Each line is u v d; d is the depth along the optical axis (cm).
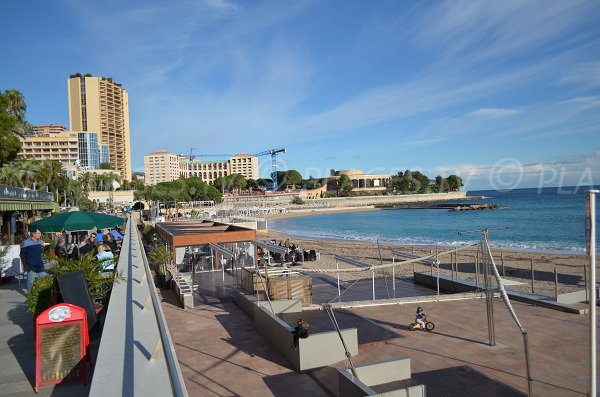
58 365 561
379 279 2403
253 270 1866
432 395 948
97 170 15475
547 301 1650
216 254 2502
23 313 909
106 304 827
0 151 3794
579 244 4694
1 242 1667
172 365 382
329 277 2461
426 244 4994
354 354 1173
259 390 995
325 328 1402
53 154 14562
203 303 1775
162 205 10606
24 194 2252
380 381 955
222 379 1055
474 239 5569
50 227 1227
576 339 1280
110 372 391
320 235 6869
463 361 1137
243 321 1529
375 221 10081
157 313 543
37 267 1060
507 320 1487
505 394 948
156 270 2170
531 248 4356
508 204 13975
